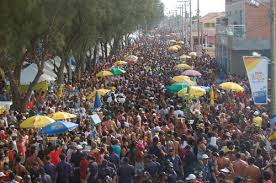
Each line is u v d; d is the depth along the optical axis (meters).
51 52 31.11
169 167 14.77
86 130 19.08
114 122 20.81
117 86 35.00
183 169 16.62
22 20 21.47
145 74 43.78
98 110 24.89
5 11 19.73
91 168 15.09
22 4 20.02
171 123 21.17
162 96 28.77
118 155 16.73
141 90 31.88
